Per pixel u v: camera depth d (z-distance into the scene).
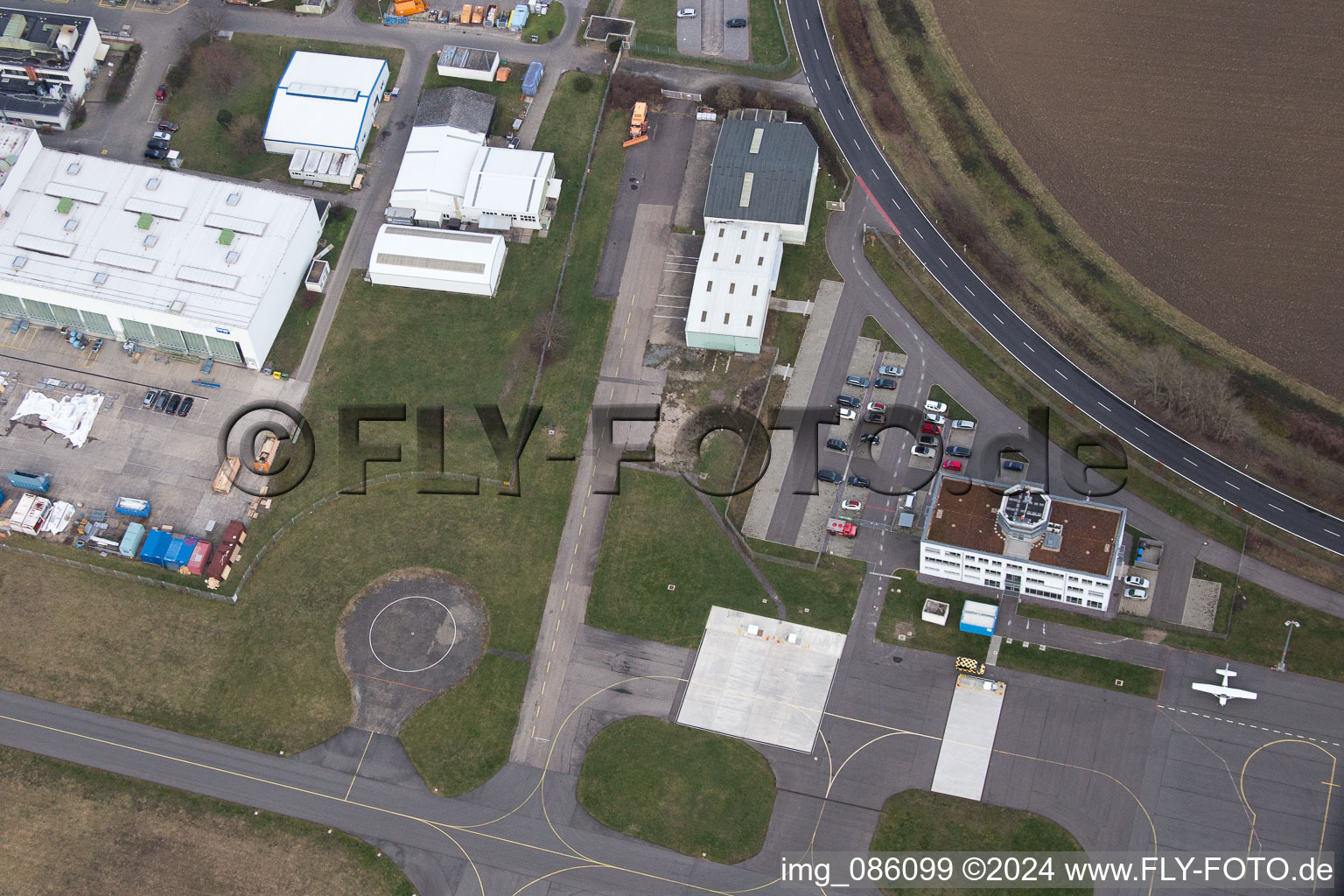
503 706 156.25
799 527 163.12
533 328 176.38
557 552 163.50
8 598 162.25
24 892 148.62
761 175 177.75
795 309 175.75
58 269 172.88
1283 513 158.25
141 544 164.25
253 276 172.75
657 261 181.00
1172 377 162.75
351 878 149.00
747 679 155.88
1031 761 149.25
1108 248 177.50
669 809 150.62
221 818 151.75
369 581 162.62
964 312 173.75
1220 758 147.38
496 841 150.50
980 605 154.62
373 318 178.12
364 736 155.38
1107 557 151.25
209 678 158.25
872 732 152.12
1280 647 151.62
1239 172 182.50
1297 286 173.62
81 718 156.75
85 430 171.12
